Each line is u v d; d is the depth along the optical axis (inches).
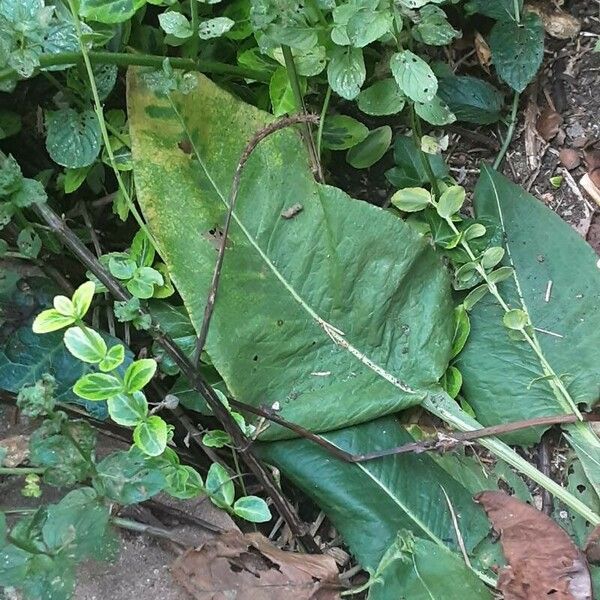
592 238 29.2
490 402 26.7
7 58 23.0
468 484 25.8
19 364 25.6
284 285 25.9
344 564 25.6
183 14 27.4
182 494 23.4
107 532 23.7
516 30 29.4
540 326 27.0
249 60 27.3
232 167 26.0
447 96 29.4
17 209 24.1
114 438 25.9
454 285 27.4
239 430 24.1
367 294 26.1
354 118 29.6
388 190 29.7
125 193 25.0
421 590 23.4
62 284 26.3
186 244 25.4
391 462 25.3
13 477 25.2
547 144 30.3
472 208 29.0
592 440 25.9
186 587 23.5
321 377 25.9
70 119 26.0
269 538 25.8
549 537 24.0
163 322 26.1
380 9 24.8
